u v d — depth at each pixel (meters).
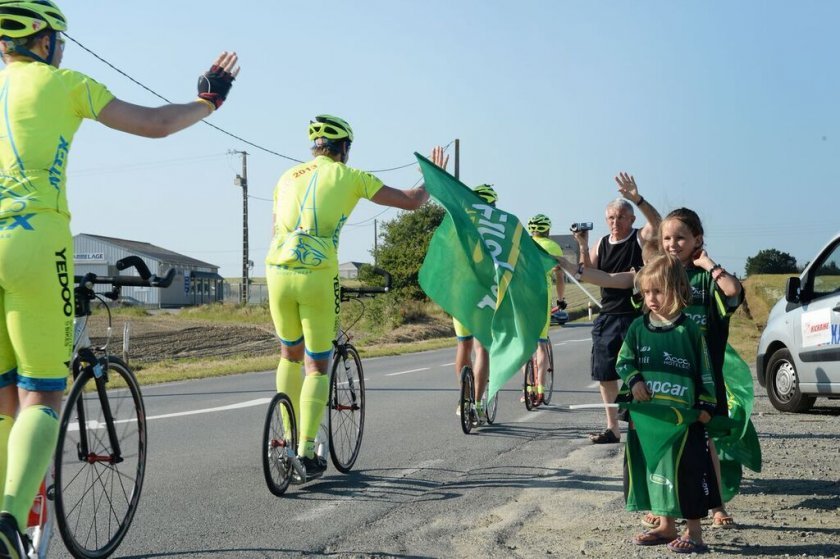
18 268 3.40
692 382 4.45
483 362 8.80
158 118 3.77
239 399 11.84
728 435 4.70
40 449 3.43
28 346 3.49
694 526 4.48
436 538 4.80
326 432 6.48
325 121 6.07
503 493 5.91
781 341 10.48
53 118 3.55
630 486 4.55
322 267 5.82
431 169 5.61
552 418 9.76
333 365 6.50
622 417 4.70
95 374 4.20
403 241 56.59
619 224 7.21
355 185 5.91
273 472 5.79
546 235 10.41
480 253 5.48
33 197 3.47
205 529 5.00
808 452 7.29
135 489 4.62
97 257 75.38
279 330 6.05
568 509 5.45
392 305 38.19
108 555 4.38
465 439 8.23
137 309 52.88
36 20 3.60
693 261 4.95
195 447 7.88
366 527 5.03
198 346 28.69
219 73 4.01
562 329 38.59
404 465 6.95
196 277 80.19
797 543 4.56
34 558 3.78
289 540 4.77
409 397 11.74
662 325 4.54
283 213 5.94
